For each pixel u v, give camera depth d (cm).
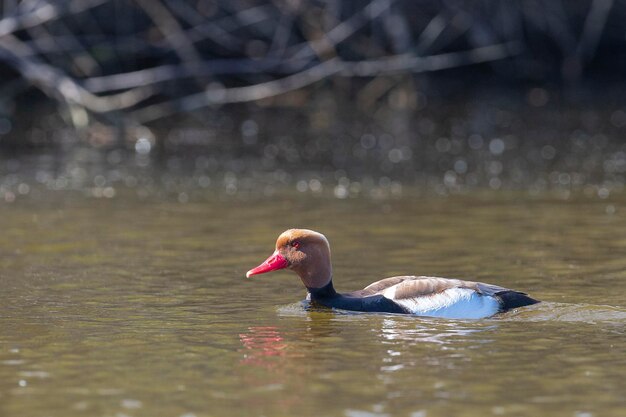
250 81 3362
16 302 1178
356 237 1571
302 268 1153
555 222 1675
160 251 1477
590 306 1131
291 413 797
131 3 3266
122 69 3284
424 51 3503
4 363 930
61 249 1492
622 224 1650
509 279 1287
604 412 801
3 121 2992
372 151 2558
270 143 2695
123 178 2178
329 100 3397
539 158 2405
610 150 2497
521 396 835
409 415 793
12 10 2811
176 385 866
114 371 906
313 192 2003
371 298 1134
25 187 2067
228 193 1997
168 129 2942
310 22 3183
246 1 3288
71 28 3209
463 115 3134
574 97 3438
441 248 1488
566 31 3691
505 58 3731
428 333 1026
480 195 1953
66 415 796
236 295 1215
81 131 2784
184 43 3127
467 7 3497
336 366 917
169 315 1113
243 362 930
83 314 1118
